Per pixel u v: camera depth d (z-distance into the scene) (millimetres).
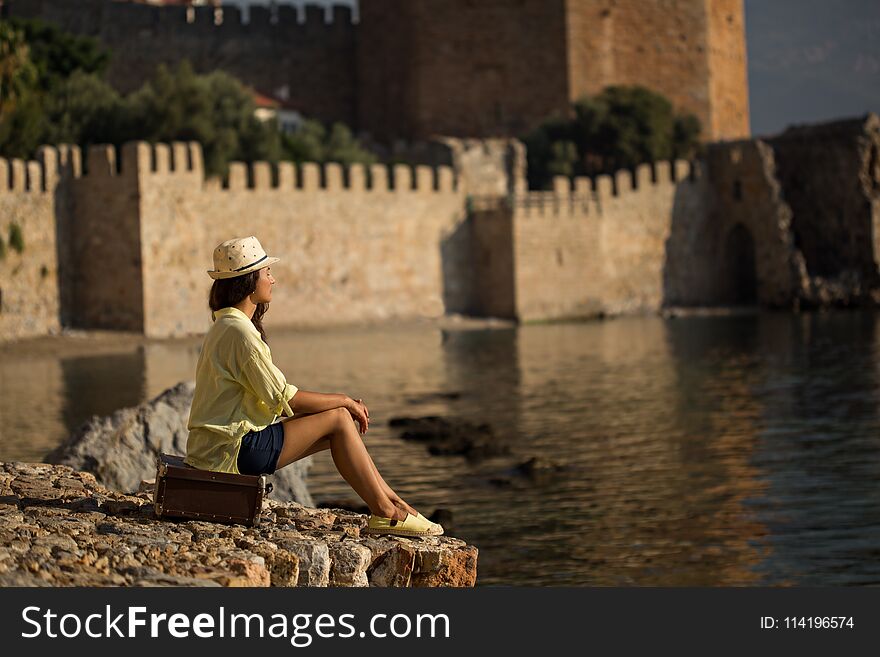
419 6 85188
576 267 69938
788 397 34719
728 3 94000
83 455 18719
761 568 17234
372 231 64875
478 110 85812
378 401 35344
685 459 25375
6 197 54875
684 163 75375
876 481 22672
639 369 43031
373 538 11625
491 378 40969
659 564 17547
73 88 64625
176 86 63594
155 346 53312
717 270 76625
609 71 87188
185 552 10508
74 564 9992
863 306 73562
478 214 68688
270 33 89438
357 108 91750
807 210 76562
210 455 11211
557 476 23797
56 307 57000
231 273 11078
